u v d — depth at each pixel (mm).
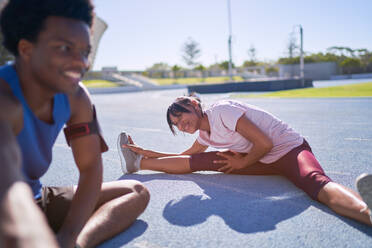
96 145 1474
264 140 2646
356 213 1932
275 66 58625
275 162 2834
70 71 1021
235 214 2230
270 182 2914
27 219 561
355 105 10602
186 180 3094
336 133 5691
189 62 70062
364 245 1737
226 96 17516
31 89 1114
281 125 2830
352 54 60219
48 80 1033
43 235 538
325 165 3539
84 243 1574
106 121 8617
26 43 1000
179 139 5566
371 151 4180
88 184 1468
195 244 1812
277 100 13625
